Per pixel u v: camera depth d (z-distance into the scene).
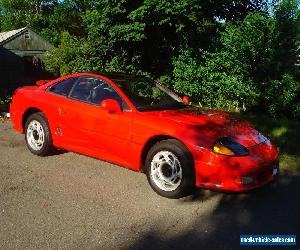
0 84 22.73
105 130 5.12
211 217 4.09
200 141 4.33
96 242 3.50
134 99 5.15
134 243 3.50
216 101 11.62
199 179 4.34
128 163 4.96
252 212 4.24
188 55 12.66
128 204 4.37
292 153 6.56
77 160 5.98
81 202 4.39
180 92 12.38
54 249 3.36
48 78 24.95
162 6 12.13
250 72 10.95
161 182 4.62
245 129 4.83
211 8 13.42
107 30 13.95
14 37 23.47
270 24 10.61
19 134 7.74
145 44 14.58
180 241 3.57
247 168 4.24
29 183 4.97
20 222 3.86
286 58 10.91
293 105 10.49
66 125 5.64
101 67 14.95
